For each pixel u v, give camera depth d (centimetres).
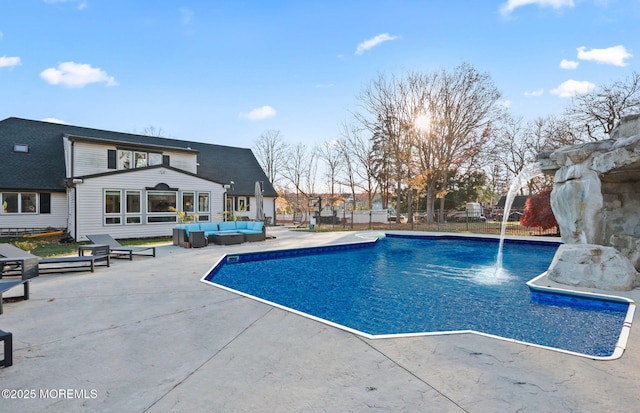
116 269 823
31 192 1677
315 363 320
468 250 1373
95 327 418
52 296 567
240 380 287
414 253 1296
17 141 1812
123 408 246
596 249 641
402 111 2736
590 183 711
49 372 302
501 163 3522
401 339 383
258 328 416
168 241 1523
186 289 617
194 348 355
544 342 425
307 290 729
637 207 761
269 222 2722
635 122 695
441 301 639
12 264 779
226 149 2870
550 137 2566
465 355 339
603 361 326
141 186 1609
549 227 1720
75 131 2066
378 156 3356
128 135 2291
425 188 2956
